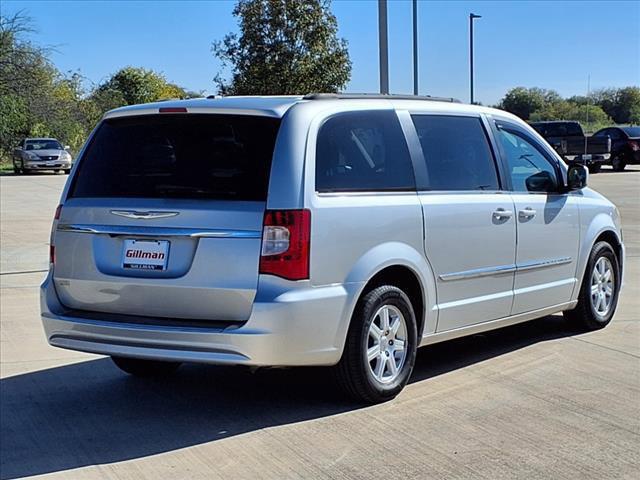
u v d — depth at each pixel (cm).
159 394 584
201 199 491
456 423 503
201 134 512
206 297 482
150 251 497
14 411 554
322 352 493
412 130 568
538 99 5919
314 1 2353
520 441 473
